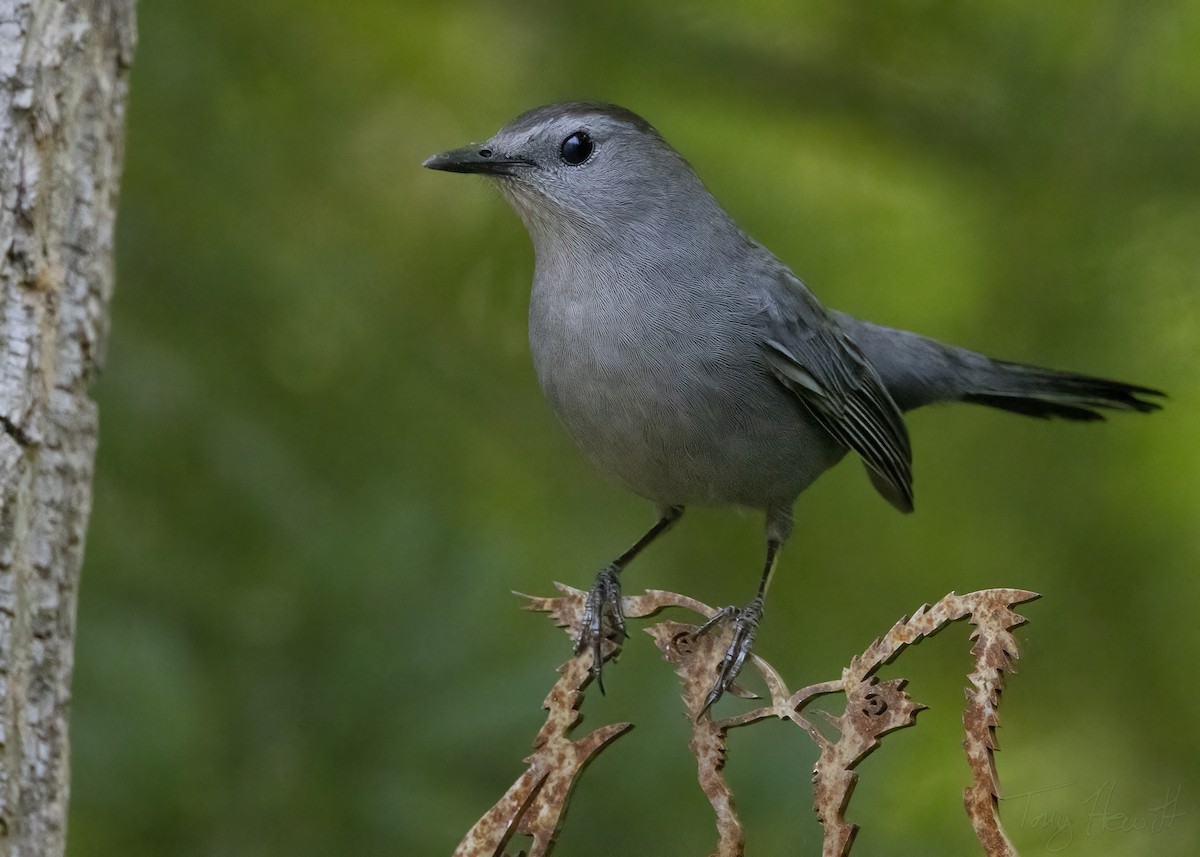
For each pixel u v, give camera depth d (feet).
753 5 42.11
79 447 20.79
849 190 41.63
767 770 28.66
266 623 27.91
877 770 31.91
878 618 38.22
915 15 40.29
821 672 36.94
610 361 27.94
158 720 25.79
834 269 39.88
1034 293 37.93
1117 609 36.76
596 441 28.73
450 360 37.63
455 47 40.29
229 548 29.53
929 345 35.06
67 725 20.40
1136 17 38.37
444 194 39.27
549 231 29.27
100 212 21.43
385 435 34.50
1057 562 37.06
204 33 35.94
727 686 20.97
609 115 29.53
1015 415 38.27
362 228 38.42
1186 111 39.78
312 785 26.37
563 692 19.49
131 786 25.41
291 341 35.22
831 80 41.06
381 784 26.37
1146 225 37.91
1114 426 37.35
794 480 29.84
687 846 27.96
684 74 40.78
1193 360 37.22
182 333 33.47
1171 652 36.60
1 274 19.80
